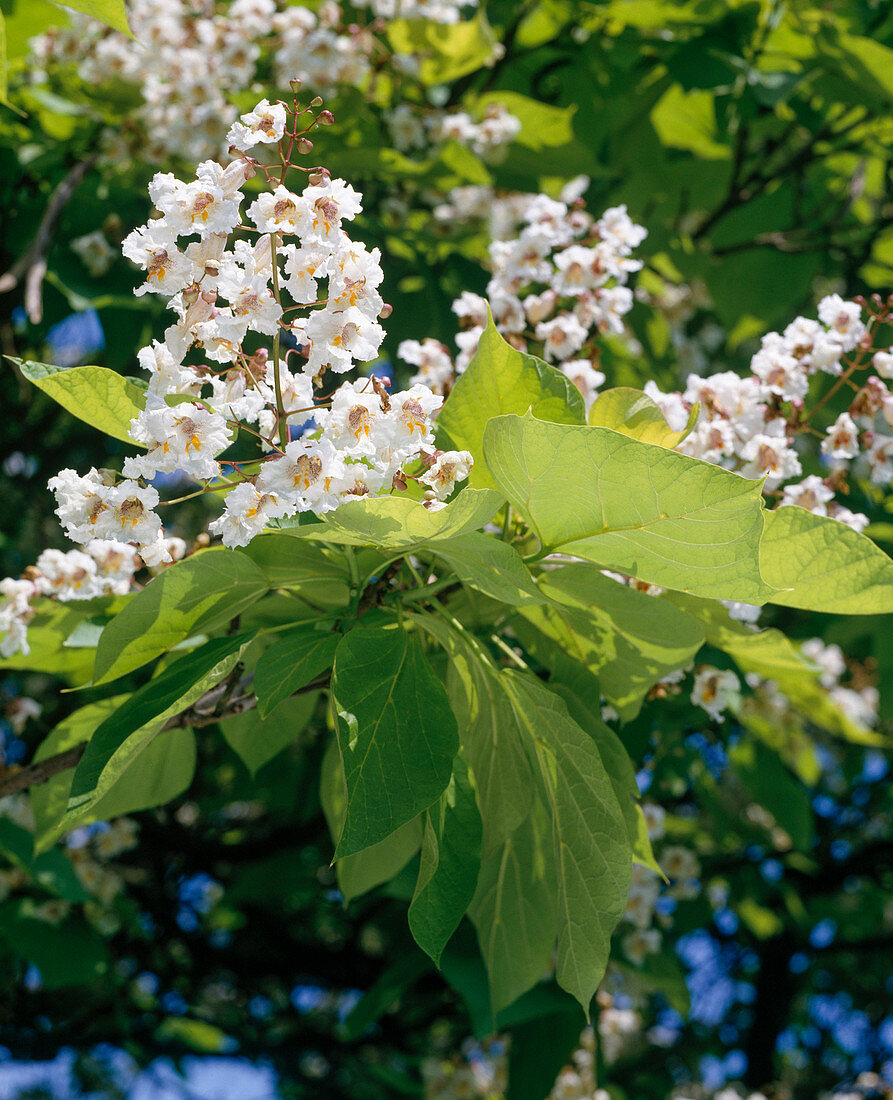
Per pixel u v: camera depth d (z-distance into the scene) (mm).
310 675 919
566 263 1133
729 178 2096
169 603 953
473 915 1087
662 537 921
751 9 1809
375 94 1763
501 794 1023
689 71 1725
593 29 1959
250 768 1175
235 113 1641
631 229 1142
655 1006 2922
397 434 901
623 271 1140
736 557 916
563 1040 1505
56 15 1638
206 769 2082
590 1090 1750
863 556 977
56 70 1723
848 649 2271
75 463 2182
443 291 1729
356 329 890
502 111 1743
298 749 1970
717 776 2070
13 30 1652
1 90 1134
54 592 1073
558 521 945
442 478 923
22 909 1705
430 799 882
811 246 2107
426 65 1779
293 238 1053
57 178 1764
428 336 1693
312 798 1974
